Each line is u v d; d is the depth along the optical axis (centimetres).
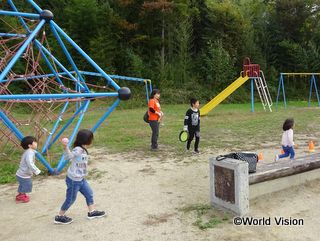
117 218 500
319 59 3281
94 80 2852
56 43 2720
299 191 578
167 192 606
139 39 3000
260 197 548
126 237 440
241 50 3234
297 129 1298
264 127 1360
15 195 621
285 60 3431
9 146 1016
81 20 2844
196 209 521
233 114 1898
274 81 3272
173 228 461
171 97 2834
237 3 3519
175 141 1091
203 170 742
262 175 537
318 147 968
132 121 1634
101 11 2911
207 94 2970
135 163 823
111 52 2869
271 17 3541
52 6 3016
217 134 1219
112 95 690
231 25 3203
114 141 1120
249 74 2098
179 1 3033
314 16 3450
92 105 2467
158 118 965
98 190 632
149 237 438
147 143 1075
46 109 1172
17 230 475
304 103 2811
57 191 635
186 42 3094
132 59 2914
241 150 943
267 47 3444
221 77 3044
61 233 460
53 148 1002
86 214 520
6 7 2739
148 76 2923
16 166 806
